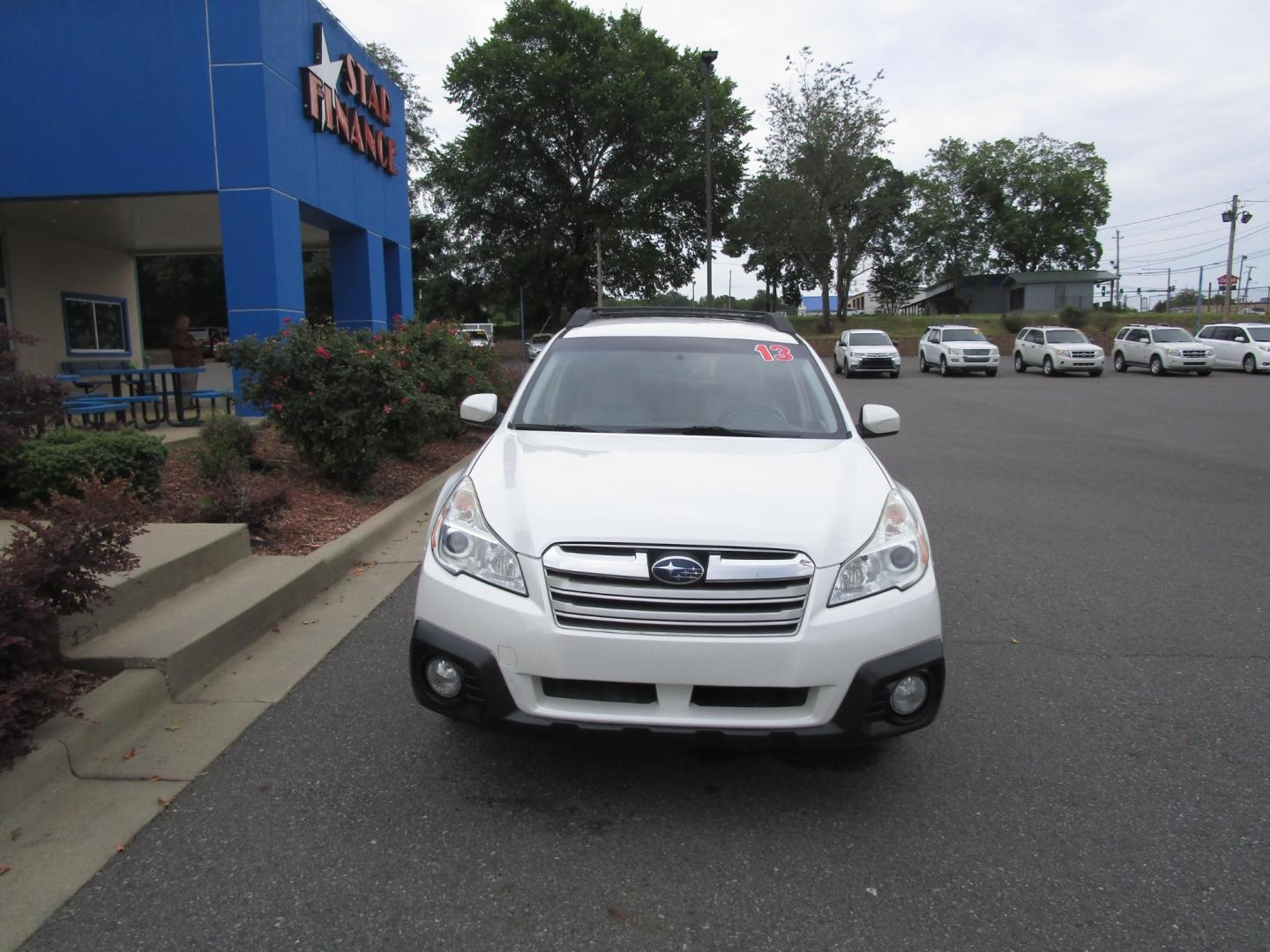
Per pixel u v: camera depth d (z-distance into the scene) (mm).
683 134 44344
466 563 3174
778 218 45500
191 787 3281
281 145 12047
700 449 3824
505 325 70938
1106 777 3451
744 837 3020
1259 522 8078
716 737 2969
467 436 12148
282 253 12016
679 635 2941
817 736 2982
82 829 2988
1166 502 9000
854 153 44406
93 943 2445
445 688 3145
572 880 2770
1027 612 5500
